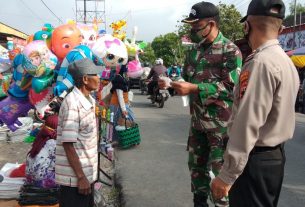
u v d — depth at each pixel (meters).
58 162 2.98
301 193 5.02
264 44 2.25
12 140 7.18
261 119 2.13
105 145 6.44
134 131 7.35
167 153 6.95
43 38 4.61
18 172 4.42
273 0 2.25
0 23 16.55
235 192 2.39
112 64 5.04
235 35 26.14
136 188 5.10
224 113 3.46
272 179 2.31
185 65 3.85
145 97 18.17
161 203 4.61
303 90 14.26
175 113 12.41
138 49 7.09
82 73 2.94
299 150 7.42
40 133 4.11
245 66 2.27
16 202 4.05
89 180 3.04
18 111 4.73
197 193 3.84
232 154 2.17
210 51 3.52
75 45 4.48
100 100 6.41
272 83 2.12
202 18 3.44
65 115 2.89
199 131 3.75
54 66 4.32
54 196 3.94
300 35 23.19
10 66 5.43
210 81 3.53
